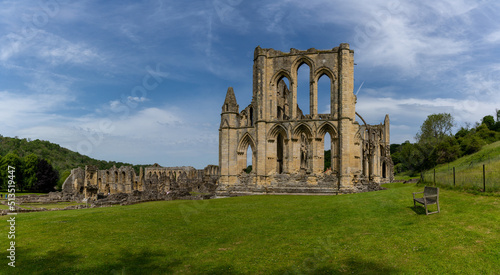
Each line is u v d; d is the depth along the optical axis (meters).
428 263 15.50
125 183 91.75
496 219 19.78
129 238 22.36
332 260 16.94
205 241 21.67
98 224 26.75
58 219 29.09
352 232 21.73
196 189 79.44
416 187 35.59
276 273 15.67
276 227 25.11
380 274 14.91
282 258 17.64
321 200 39.28
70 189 95.62
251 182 60.16
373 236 20.20
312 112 58.06
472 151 96.75
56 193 81.69
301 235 22.12
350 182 54.47
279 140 69.25
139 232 24.16
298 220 27.19
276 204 38.47
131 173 91.38
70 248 19.89
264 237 22.20
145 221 28.19
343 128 55.19
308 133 57.94
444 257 15.90
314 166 56.97
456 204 24.36
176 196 59.50
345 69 56.25
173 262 17.55
